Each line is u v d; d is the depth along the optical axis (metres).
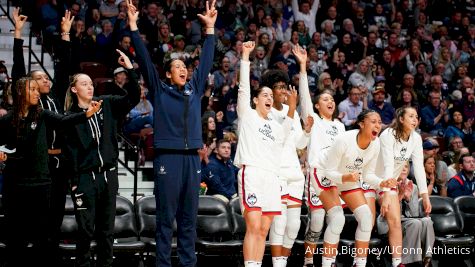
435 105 13.45
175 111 6.86
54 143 7.51
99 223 7.17
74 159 7.06
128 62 7.09
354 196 7.50
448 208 9.61
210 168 9.59
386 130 7.89
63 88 7.79
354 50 14.73
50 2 12.99
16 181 7.12
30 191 7.12
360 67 14.02
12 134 7.10
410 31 16.25
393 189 7.91
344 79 13.98
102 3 13.36
